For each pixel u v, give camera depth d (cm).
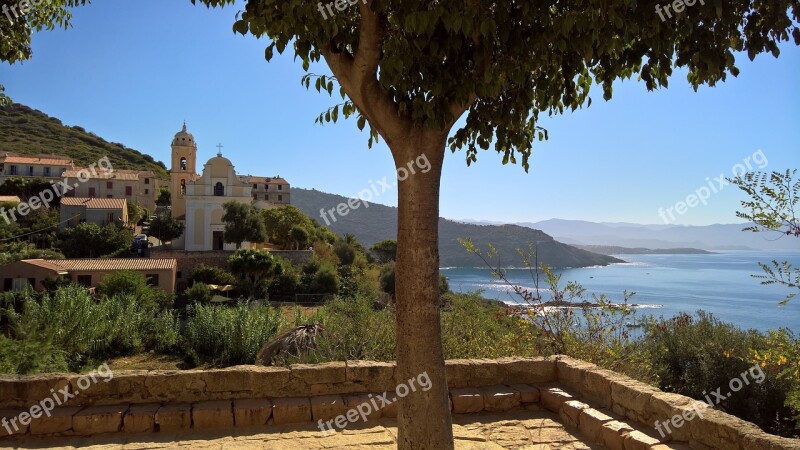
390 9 418
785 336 687
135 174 7569
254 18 411
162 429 579
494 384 704
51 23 806
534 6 403
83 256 4900
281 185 10050
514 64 423
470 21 365
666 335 1081
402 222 426
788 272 608
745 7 401
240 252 4509
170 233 5931
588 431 580
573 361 715
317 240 6331
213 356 2316
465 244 1023
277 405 608
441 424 411
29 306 2067
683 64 448
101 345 2209
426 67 423
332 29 414
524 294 975
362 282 3897
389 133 432
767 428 888
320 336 1227
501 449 545
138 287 3331
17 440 549
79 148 11600
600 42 397
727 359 951
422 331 414
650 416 530
